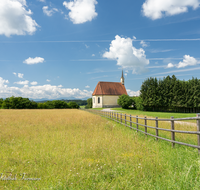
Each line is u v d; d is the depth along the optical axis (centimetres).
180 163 431
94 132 924
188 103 4591
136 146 588
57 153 529
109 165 433
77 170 397
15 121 1559
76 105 8175
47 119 1745
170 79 5288
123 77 8150
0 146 654
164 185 330
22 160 480
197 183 320
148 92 5272
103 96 7481
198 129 479
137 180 351
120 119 1492
